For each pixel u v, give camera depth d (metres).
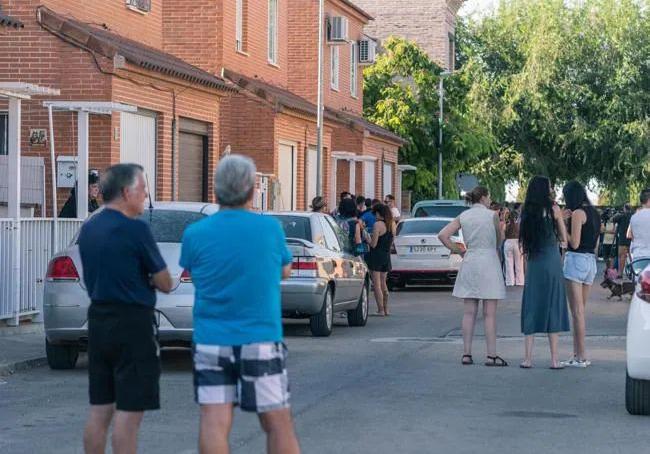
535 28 64.12
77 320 14.41
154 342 8.20
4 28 18.95
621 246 31.75
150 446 10.15
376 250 23.77
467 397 12.91
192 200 27.61
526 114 62.50
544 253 15.12
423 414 11.78
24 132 22.34
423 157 56.78
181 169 26.86
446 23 67.50
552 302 15.15
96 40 22.03
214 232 7.38
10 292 17.97
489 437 10.61
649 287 11.48
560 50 61.66
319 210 23.78
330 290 19.70
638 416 11.77
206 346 7.32
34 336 18.02
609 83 61.34
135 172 8.30
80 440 10.44
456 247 15.88
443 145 56.41
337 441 10.35
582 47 62.03
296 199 37.25
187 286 14.37
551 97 61.84
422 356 16.67
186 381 14.16
